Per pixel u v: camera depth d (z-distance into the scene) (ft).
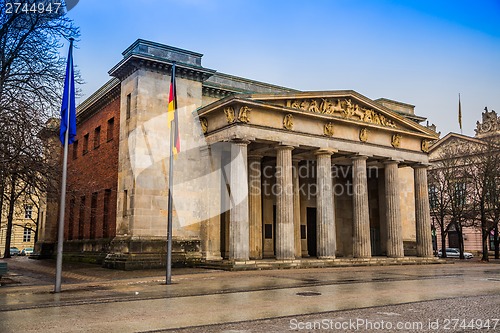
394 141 155.94
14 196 112.57
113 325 43.16
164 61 130.11
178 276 98.99
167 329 40.96
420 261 155.12
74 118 77.87
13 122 90.68
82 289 75.82
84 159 169.17
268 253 159.74
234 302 58.44
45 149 103.24
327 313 49.06
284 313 49.34
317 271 113.29
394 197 154.20
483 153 213.66
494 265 157.17
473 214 213.25
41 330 40.96
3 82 91.86
